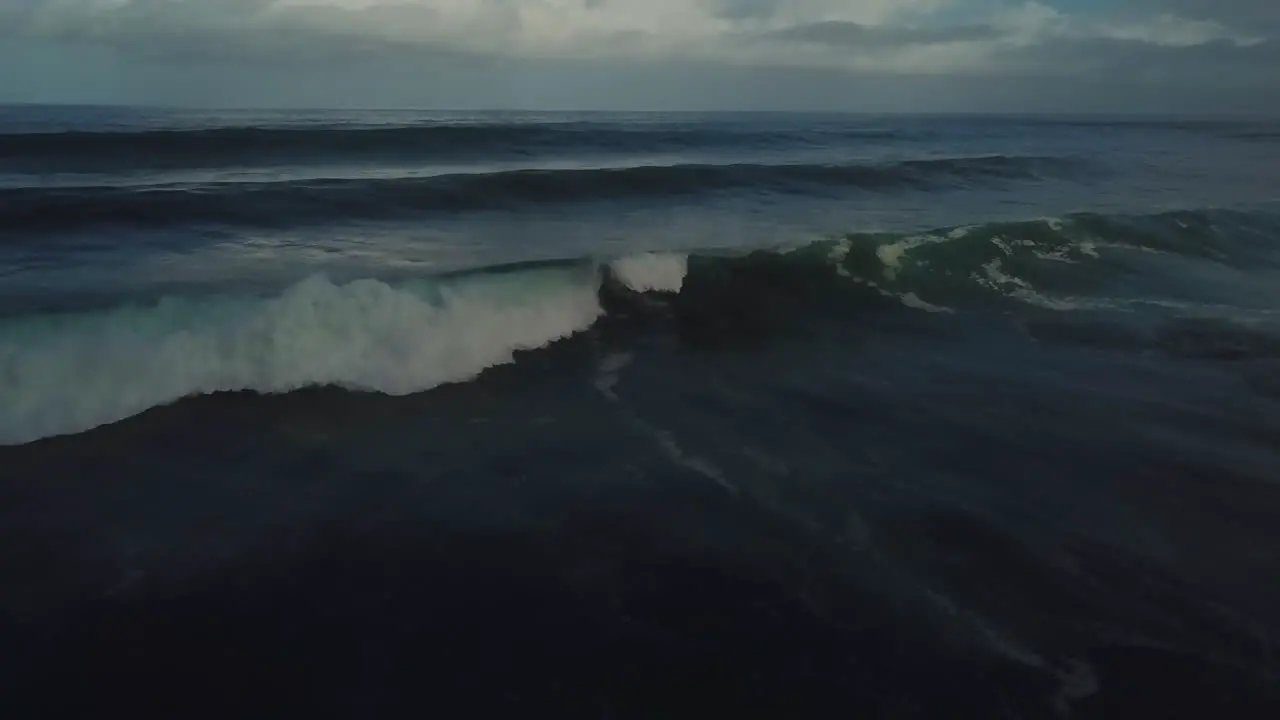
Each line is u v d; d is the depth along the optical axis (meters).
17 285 9.51
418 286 8.15
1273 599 4.61
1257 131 66.19
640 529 5.26
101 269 10.47
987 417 7.22
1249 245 15.22
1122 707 3.76
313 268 10.97
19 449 5.88
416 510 5.38
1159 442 6.72
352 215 14.92
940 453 6.47
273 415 6.69
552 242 13.52
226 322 7.10
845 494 5.78
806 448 6.53
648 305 9.68
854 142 36.44
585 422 6.93
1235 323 10.23
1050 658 4.09
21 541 4.80
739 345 9.11
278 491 5.55
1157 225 15.11
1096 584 4.72
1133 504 5.68
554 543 5.07
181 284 9.88
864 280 11.27
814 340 9.38
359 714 3.70
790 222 16.42
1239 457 6.46
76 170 17.92
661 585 4.68
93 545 4.82
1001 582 4.74
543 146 27.56
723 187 20.48
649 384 7.86
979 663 4.05
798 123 50.31
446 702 3.78
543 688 3.88
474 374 7.81
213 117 33.94
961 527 5.34
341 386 7.24
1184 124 78.44
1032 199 21.27
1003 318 10.43
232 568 4.67
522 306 8.68
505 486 5.77
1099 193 22.94
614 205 17.66
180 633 4.14
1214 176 28.42
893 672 3.99
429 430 6.64
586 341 8.83
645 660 4.07
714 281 10.30
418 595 4.52
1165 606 4.53
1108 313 10.69
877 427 6.97
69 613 4.21
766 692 3.86
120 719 3.62
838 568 4.87
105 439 6.11
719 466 6.19
